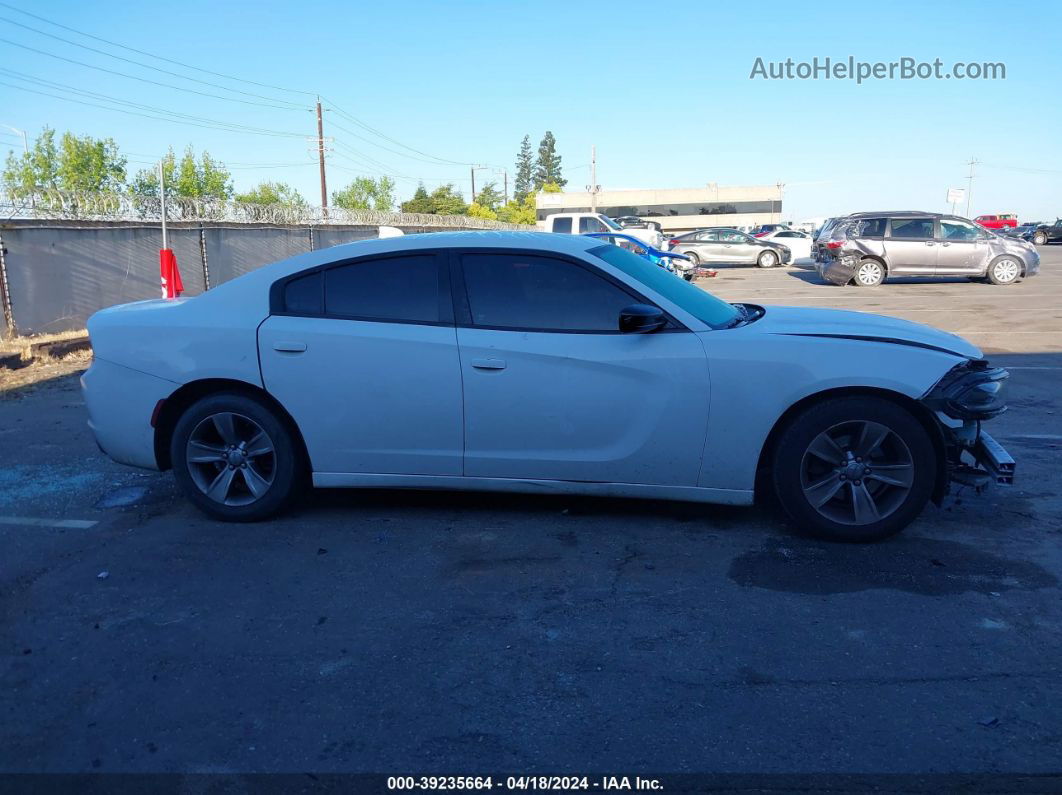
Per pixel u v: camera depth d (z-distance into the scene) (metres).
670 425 4.48
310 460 4.90
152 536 4.89
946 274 20.36
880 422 4.37
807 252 32.62
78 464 6.35
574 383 4.54
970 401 4.21
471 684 3.31
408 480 4.84
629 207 81.06
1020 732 2.91
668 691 3.22
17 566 4.50
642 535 4.74
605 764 2.81
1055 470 5.75
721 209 80.88
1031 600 3.87
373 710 3.15
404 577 4.28
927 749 2.84
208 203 16.16
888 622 3.70
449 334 4.66
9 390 9.09
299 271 4.92
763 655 3.46
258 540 4.80
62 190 12.30
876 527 4.46
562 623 3.77
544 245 4.73
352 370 4.73
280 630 3.77
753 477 4.52
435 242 4.82
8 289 11.23
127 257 13.66
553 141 126.25
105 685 3.36
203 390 5.02
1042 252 35.50
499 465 4.71
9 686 3.37
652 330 4.46
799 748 2.87
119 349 4.98
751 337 4.48
